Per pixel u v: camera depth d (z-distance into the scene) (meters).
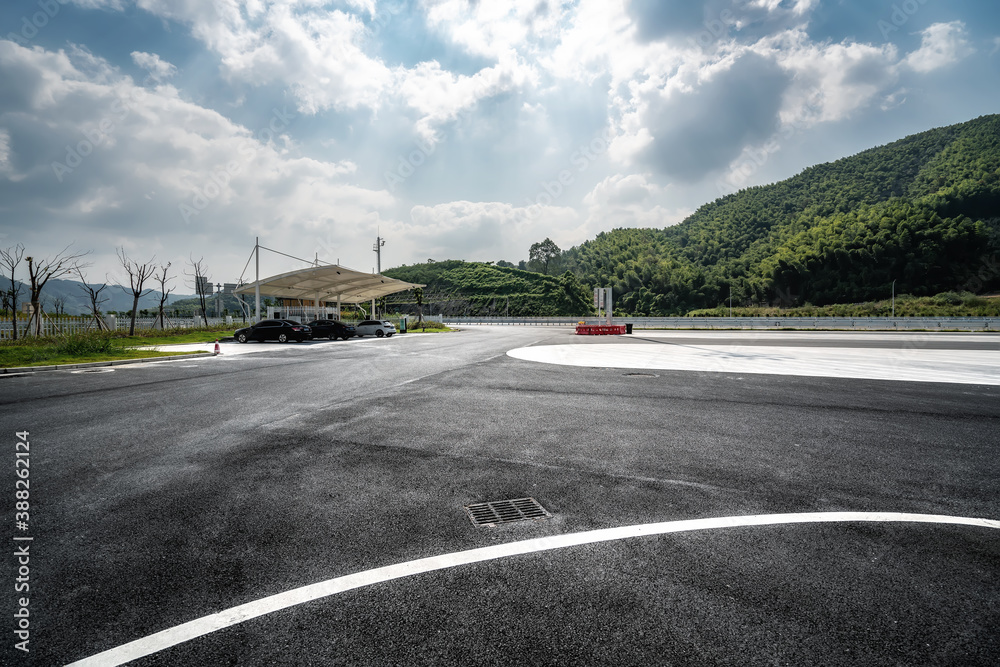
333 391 9.36
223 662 2.08
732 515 3.61
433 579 2.74
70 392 9.28
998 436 5.89
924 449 5.34
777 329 43.31
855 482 4.31
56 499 3.95
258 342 26.41
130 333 26.73
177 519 3.57
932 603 2.47
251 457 5.10
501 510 3.73
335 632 2.28
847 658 2.08
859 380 10.60
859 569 2.82
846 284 98.38
